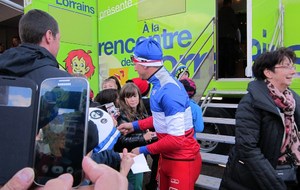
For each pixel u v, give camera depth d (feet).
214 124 14.44
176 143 6.27
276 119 5.39
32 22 4.16
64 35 16.66
